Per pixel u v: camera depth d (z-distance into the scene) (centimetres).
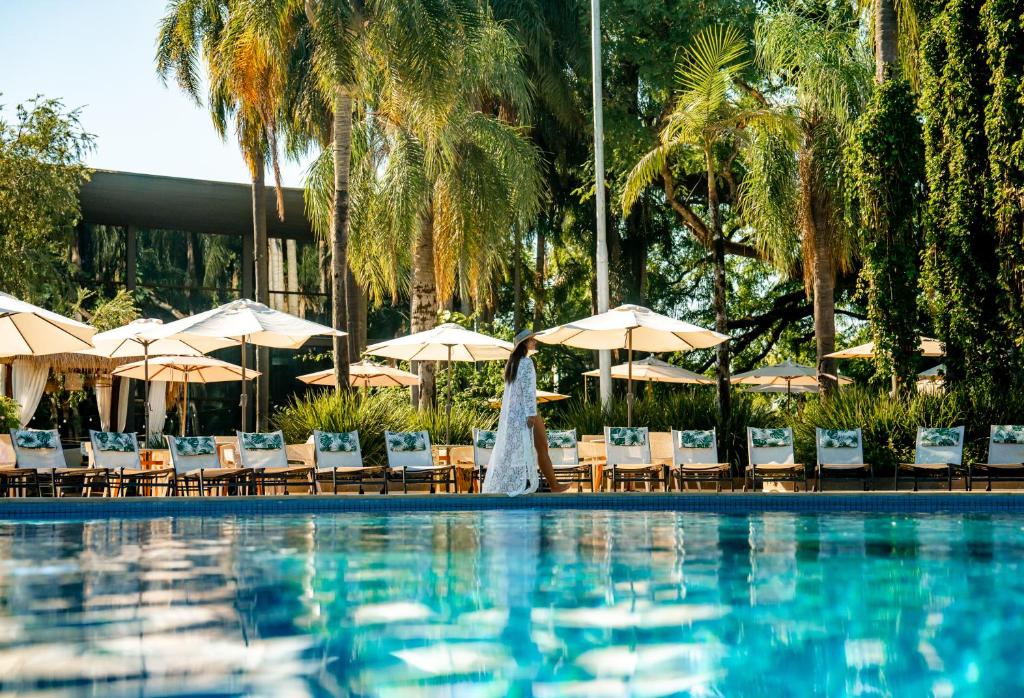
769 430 1297
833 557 600
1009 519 862
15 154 2052
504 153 1934
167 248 2711
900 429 1339
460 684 306
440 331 1465
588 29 2384
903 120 1473
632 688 304
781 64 1903
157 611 418
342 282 1566
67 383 2223
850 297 2836
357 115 1998
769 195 1855
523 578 515
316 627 387
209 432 2755
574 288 2767
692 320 2978
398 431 1460
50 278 2189
